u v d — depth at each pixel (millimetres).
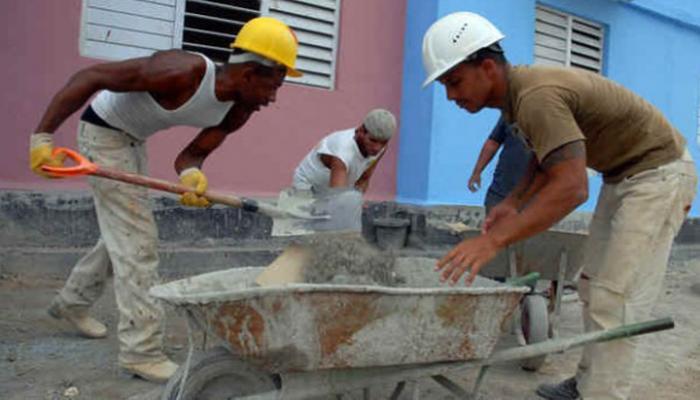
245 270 2643
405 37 6543
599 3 7473
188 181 2576
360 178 3518
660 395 3119
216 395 2139
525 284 2607
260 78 2568
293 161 5973
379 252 2732
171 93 2555
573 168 1983
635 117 2346
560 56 7375
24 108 4875
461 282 2721
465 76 2184
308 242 2523
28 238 4812
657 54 8062
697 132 8594
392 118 3164
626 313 2426
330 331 2061
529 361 3287
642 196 2387
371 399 2814
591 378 2496
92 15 5152
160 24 5434
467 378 3195
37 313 3852
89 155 2711
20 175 4863
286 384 2119
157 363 2852
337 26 6219
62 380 2834
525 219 2002
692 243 8117
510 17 6723
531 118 2072
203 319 1958
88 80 2412
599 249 2652
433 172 6266
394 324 2131
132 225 2734
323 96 6102
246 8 5832
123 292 2756
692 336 4289
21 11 4844
